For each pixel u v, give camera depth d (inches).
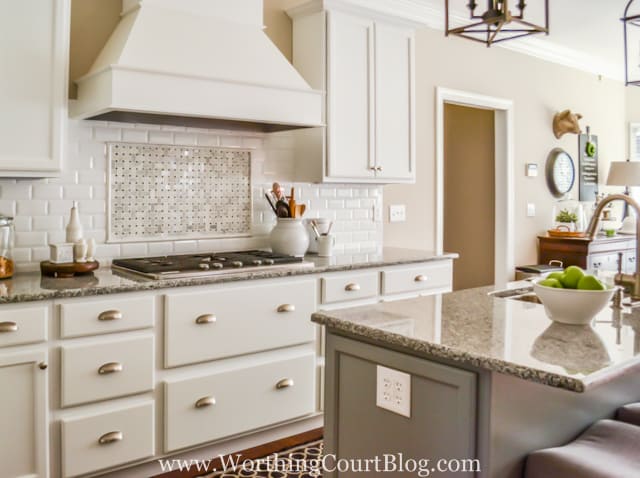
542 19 183.6
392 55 147.6
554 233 215.3
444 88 181.2
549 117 223.5
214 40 112.3
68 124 112.7
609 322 64.2
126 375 95.0
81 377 90.7
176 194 127.0
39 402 87.4
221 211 134.0
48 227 111.2
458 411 52.4
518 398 53.0
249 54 115.6
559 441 58.2
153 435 98.5
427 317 66.2
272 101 115.9
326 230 144.3
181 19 110.9
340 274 122.5
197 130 129.5
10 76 95.0
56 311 88.7
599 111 249.8
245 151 137.1
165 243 125.9
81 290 90.0
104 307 92.6
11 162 95.3
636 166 223.3
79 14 114.4
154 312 97.9
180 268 104.7
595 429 59.2
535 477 52.6
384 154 146.7
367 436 61.9
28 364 86.5
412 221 175.5
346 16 138.9
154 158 123.8
